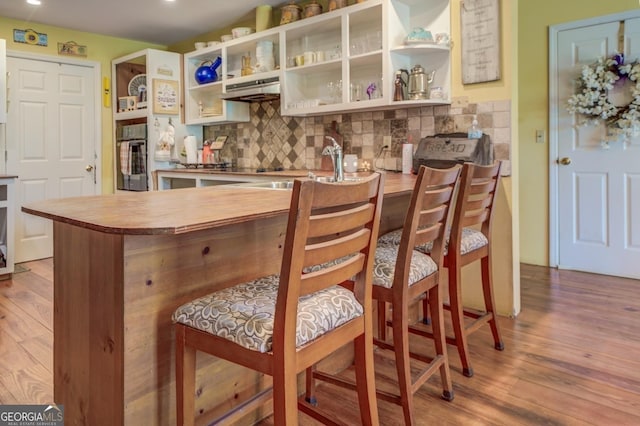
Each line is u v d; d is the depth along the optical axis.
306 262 1.08
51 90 4.56
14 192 3.69
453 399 1.86
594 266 3.75
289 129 4.12
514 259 2.77
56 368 1.60
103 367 1.36
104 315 1.34
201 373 1.50
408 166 3.08
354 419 1.73
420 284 1.71
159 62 4.55
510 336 2.49
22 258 4.39
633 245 3.55
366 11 3.15
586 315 2.79
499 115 2.77
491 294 2.30
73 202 1.52
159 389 1.37
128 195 1.80
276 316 1.08
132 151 4.72
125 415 1.29
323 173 3.40
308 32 3.69
